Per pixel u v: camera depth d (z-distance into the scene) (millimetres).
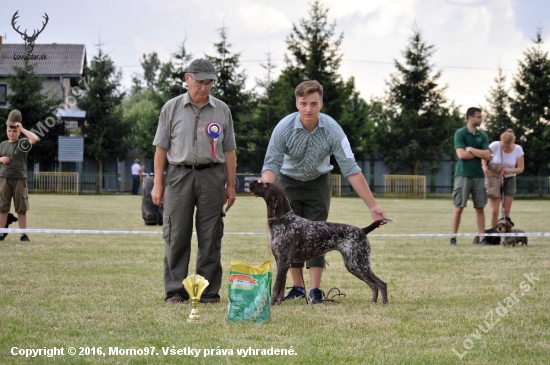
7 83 33750
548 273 7641
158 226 13500
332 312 5422
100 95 37438
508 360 4062
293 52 39469
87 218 15570
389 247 10281
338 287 6699
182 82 40375
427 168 40562
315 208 6230
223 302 5879
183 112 5852
